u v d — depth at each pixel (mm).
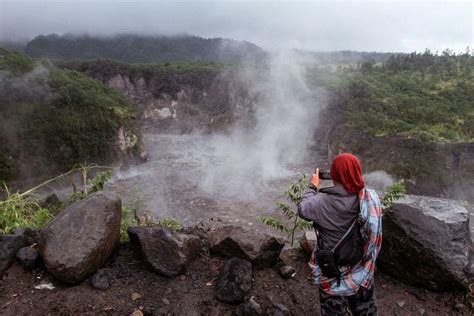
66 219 3488
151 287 3383
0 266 3443
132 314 3100
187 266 3566
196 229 4391
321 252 2555
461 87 25297
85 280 3387
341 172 2535
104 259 3510
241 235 3742
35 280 3408
